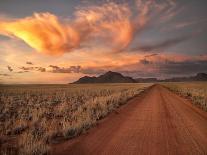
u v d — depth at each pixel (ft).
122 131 36.35
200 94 121.29
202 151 26.21
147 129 38.01
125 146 27.89
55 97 119.55
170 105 76.69
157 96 123.44
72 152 25.32
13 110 65.87
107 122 44.47
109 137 32.35
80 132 35.06
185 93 139.85
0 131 36.96
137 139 31.32
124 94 126.72
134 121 45.65
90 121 41.65
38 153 24.21
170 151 26.09
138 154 24.91
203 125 41.88
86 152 25.39
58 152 25.30
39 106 74.64
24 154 24.14
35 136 31.35
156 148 27.20
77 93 155.02
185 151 26.14
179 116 52.39
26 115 54.08
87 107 63.10
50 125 40.09
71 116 49.73
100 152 25.41
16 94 151.94
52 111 61.46
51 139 31.01
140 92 171.01
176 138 32.12
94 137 32.32
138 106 73.97
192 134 34.63
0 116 53.21
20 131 37.29
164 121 45.75
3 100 99.81
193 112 59.36
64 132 33.04
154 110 63.41
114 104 74.95
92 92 163.22
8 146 28.32
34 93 161.68
